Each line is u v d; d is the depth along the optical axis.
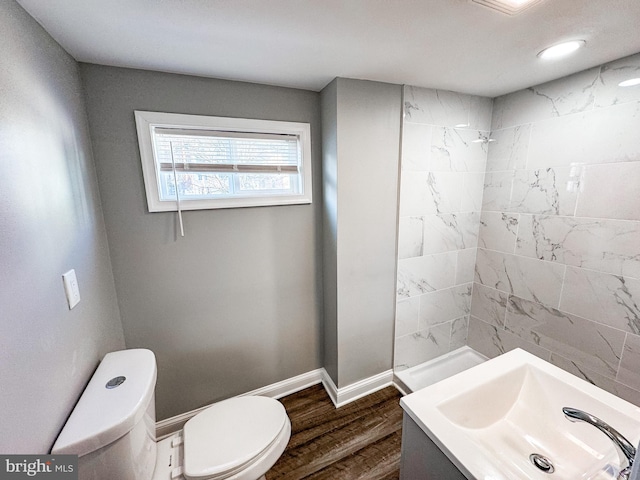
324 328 1.94
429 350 2.13
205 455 1.07
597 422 0.67
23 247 0.71
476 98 1.87
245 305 1.68
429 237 1.92
